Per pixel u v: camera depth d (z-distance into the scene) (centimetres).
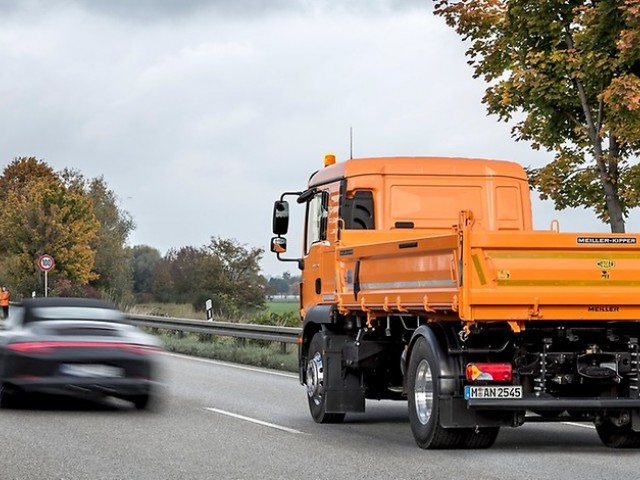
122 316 1573
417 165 1449
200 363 2547
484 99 2034
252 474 979
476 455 1112
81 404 1612
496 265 1059
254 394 1788
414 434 1163
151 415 1472
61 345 1460
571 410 1117
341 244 1372
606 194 1972
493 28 2041
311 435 1280
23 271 6144
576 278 1077
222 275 6644
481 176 1462
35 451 1119
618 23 1823
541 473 988
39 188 6381
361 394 1395
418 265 1145
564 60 1902
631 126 1822
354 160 1448
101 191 8625
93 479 948
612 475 978
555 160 2025
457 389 1105
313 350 1440
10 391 1487
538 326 1098
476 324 1076
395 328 1293
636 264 1095
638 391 1113
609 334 1115
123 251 8362
